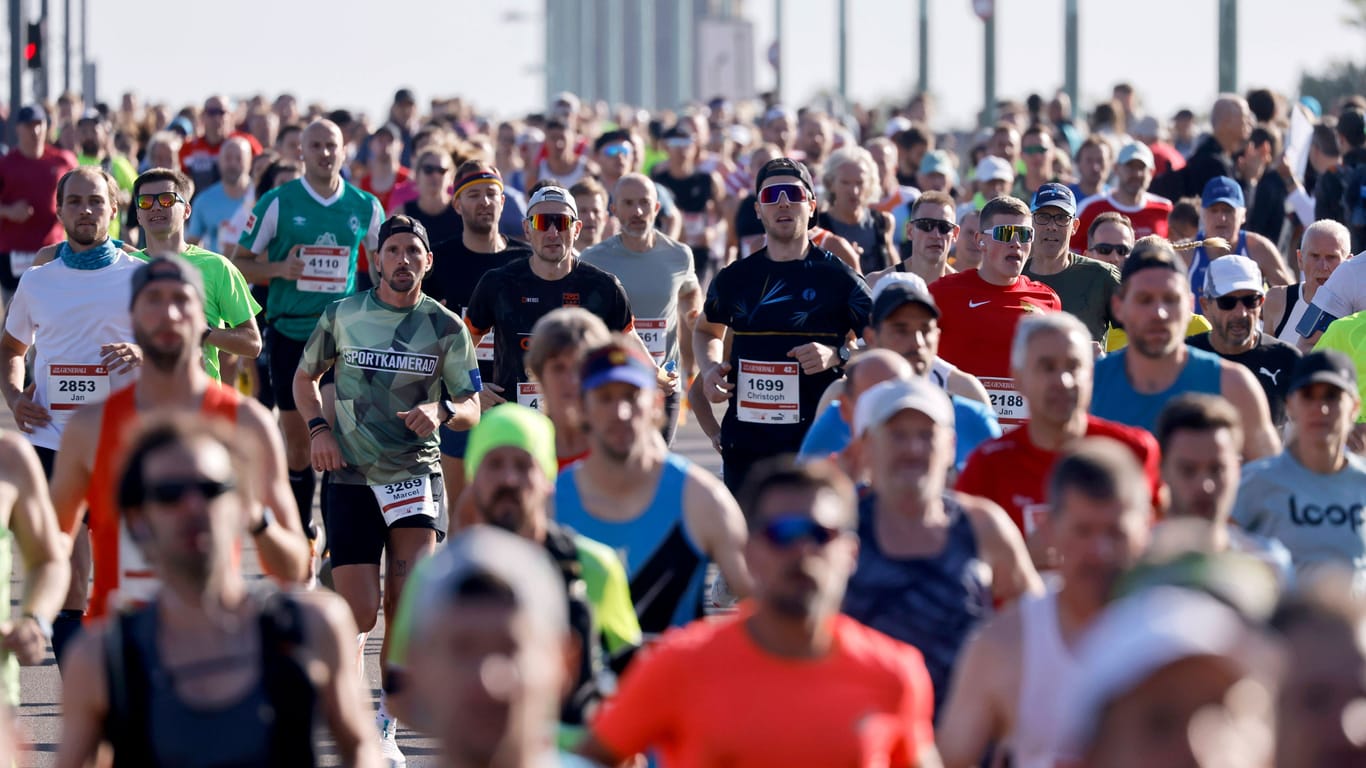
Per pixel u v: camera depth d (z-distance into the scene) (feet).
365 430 79.30
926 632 51.34
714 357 92.17
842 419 65.62
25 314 82.69
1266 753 28.60
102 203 81.51
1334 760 31.07
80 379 81.76
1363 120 153.58
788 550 40.93
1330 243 102.37
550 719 33.50
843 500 41.96
